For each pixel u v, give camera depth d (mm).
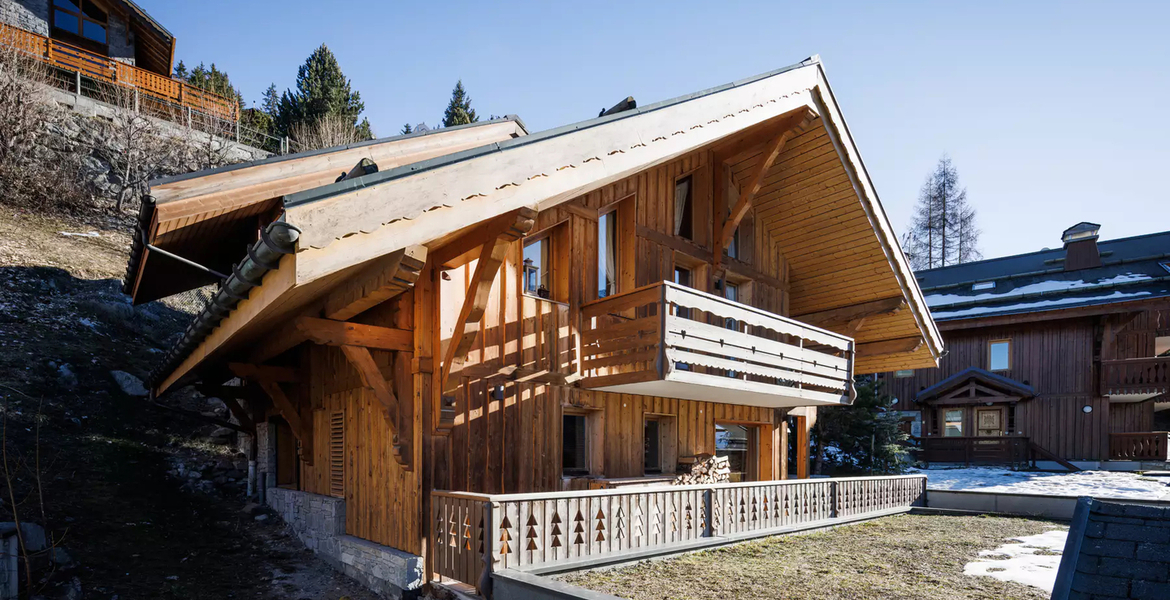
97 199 21078
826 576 6223
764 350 9805
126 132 22062
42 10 21938
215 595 7285
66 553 7406
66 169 20344
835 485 10203
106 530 8477
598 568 6316
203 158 24031
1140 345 22859
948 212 48062
